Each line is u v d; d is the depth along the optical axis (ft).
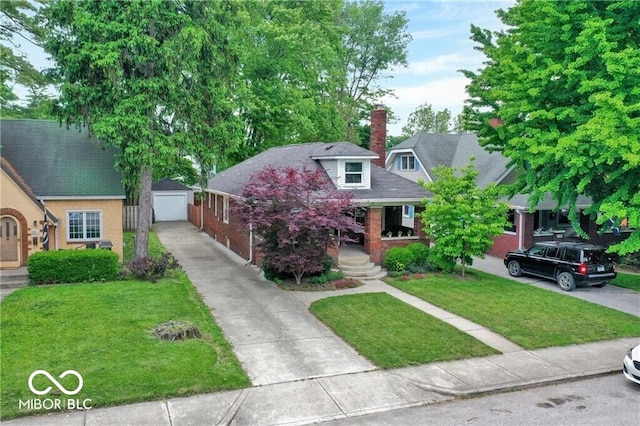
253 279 62.03
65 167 70.59
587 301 53.67
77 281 55.67
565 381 34.32
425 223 64.28
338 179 68.90
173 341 37.93
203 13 61.52
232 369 33.96
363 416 28.86
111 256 56.95
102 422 26.94
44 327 40.04
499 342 40.96
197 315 44.86
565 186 47.70
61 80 60.34
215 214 96.02
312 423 27.94
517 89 45.96
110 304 46.75
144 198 63.46
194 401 29.71
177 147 61.87
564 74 42.60
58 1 56.70
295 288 57.06
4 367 32.53
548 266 61.36
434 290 56.80
